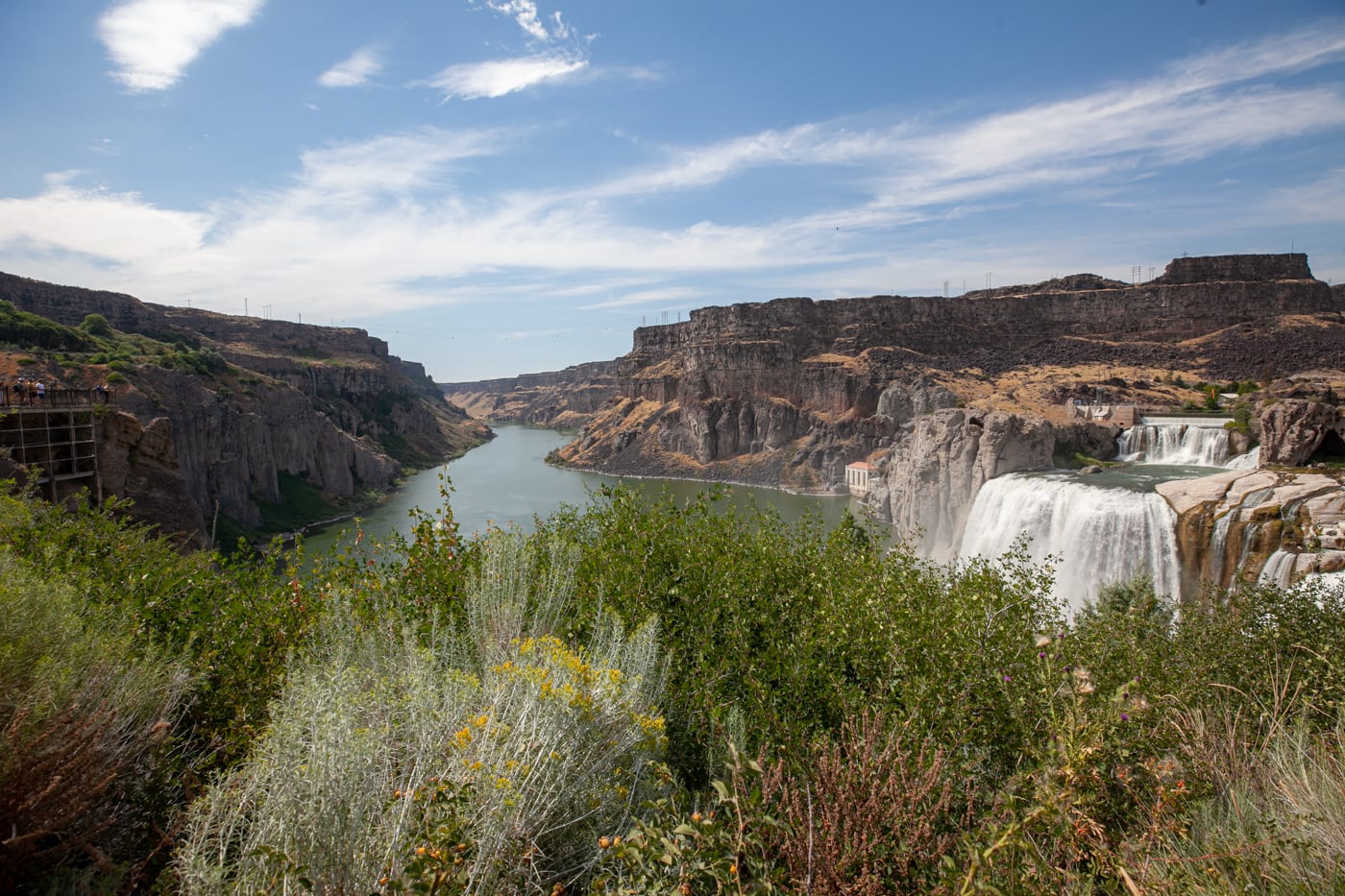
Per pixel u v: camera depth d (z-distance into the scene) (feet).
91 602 19.71
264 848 10.16
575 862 14.02
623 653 20.98
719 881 11.74
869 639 23.99
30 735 12.50
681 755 20.18
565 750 14.24
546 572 26.53
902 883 13.35
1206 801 15.39
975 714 19.69
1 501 26.81
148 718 14.98
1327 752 16.55
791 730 19.66
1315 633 27.30
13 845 11.44
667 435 500.74
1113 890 12.75
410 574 28.50
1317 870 12.48
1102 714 15.06
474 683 15.88
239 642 21.76
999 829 12.60
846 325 492.54
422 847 11.03
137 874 12.16
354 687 14.97
